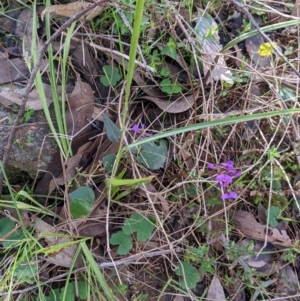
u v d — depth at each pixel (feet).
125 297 0.91
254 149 0.98
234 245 0.93
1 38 0.95
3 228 0.89
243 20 1.04
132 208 0.90
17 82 0.93
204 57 0.97
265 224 0.98
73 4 0.92
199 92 0.97
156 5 0.93
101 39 0.98
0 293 0.85
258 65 1.03
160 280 0.94
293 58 1.07
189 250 0.92
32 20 0.95
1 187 0.86
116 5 0.90
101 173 0.92
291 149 1.02
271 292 0.97
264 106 1.00
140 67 0.96
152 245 0.93
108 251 0.85
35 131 0.91
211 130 0.98
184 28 0.92
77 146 0.93
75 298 0.91
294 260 0.99
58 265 0.89
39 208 0.88
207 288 0.95
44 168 0.93
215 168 0.90
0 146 0.90
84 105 0.93
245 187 0.97
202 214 0.95
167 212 0.93
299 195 1.01
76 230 0.88
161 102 0.96
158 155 0.92
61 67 0.94
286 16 0.98
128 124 0.95
